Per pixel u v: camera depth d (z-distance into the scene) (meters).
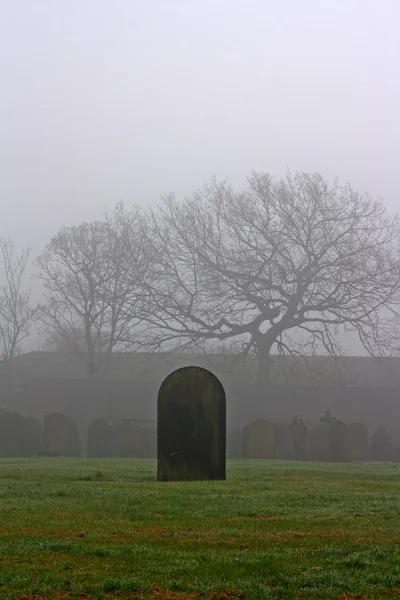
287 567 5.86
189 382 15.10
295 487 13.17
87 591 5.16
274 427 39.38
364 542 6.98
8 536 7.31
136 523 8.32
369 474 18.25
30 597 5.00
